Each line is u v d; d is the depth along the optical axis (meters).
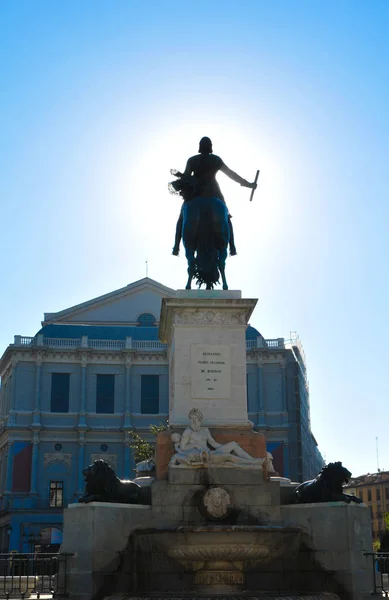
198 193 18.52
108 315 81.75
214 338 16.92
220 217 18.09
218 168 18.62
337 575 14.52
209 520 14.95
